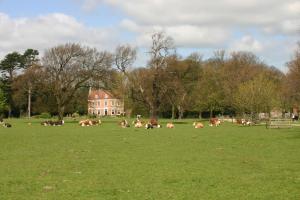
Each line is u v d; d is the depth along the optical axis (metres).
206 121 108.69
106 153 31.72
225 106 124.69
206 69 128.75
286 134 54.09
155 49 104.19
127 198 16.53
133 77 106.12
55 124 86.19
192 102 125.62
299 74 77.75
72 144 39.94
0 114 140.25
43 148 35.94
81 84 104.81
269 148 35.41
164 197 16.67
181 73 113.19
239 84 112.31
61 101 103.62
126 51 106.50
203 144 39.41
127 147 36.53
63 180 20.17
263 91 89.25
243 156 29.56
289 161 26.78
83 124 84.44
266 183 19.30
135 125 77.75
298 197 16.62
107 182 19.69
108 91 109.06
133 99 107.06
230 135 52.50
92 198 16.53
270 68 140.62
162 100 106.25
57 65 103.06
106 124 90.81
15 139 46.81
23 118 138.25
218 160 27.36
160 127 75.94
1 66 152.00
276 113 123.31
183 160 27.38
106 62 105.69
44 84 102.62
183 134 54.91
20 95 112.00
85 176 21.31
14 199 16.41
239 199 16.31
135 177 20.97
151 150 33.81
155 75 103.94
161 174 21.80
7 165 25.27
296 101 101.00
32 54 156.25
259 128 71.12
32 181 19.94
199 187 18.50
